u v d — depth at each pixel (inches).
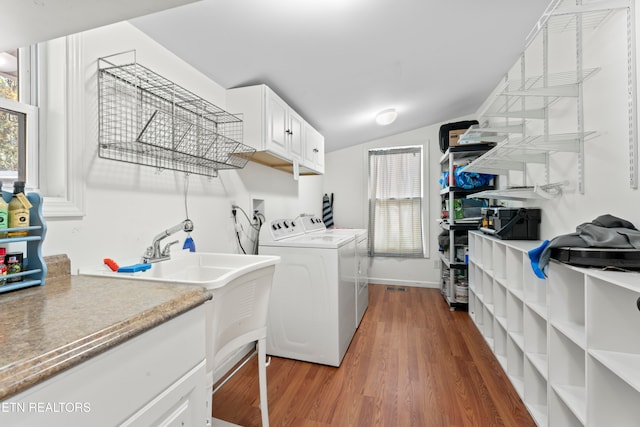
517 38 83.0
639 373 35.0
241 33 62.2
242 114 80.4
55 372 17.7
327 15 61.7
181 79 66.1
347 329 90.4
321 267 81.3
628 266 39.6
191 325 30.5
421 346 91.2
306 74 85.0
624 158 49.9
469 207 126.1
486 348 89.4
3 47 33.7
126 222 53.2
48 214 40.4
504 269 81.5
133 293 31.4
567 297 51.1
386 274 169.0
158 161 60.1
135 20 53.7
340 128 139.7
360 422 58.3
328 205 174.2
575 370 50.9
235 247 86.1
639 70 46.8
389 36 73.8
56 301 28.7
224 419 59.7
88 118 46.7
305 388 69.8
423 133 162.7
